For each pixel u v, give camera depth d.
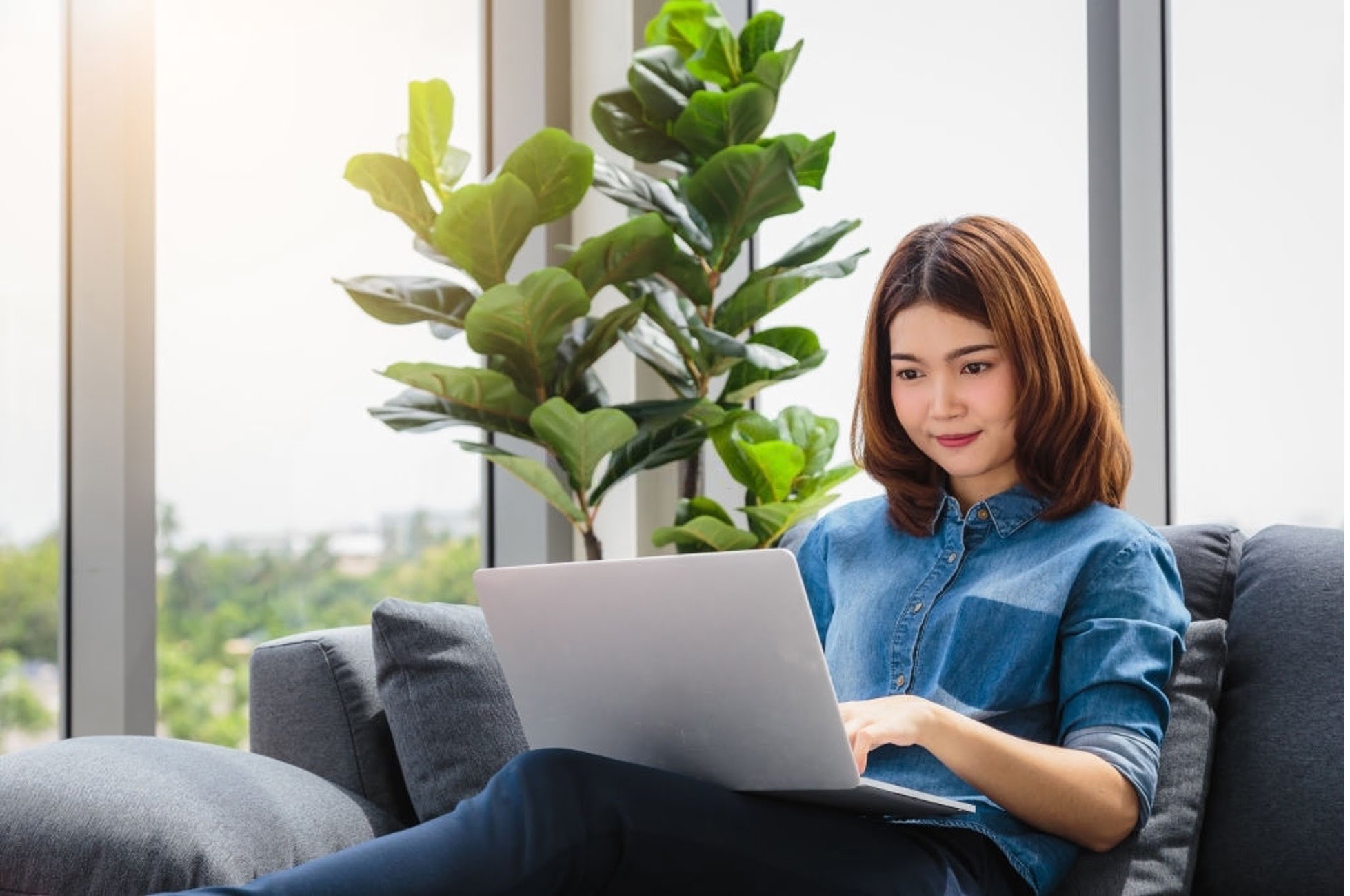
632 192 2.20
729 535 2.13
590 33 2.79
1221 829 1.50
